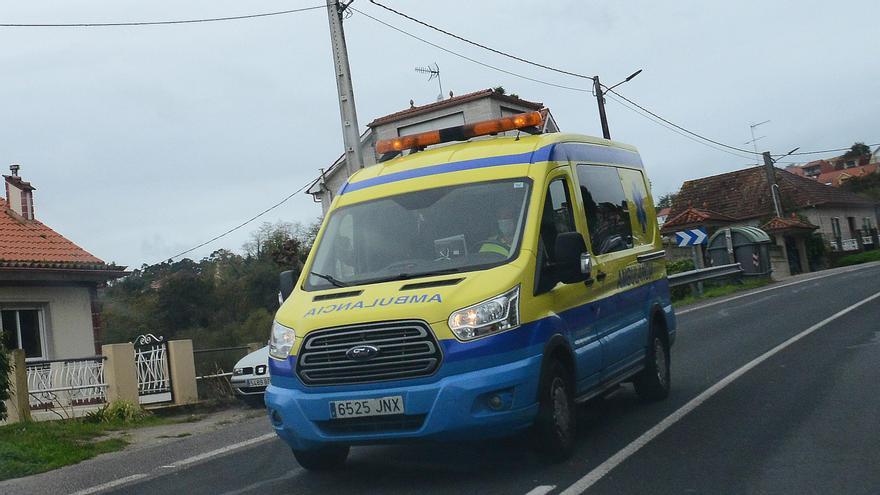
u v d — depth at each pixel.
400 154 8.70
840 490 5.90
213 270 40.31
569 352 7.22
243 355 17.55
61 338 19.47
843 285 24.91
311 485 7.24
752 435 7.63
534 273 6.96
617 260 8.76
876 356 11.24
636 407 9.45
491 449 7.88
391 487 6.85
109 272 20.17
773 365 11.39
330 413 6.59
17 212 21.03
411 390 6.41
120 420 13.66
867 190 77.31
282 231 44.34
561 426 7.10
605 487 6.30
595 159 8.97
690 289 28.19
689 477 6.44
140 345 15.72
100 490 8.10
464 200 7.54
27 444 10.72
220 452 9.55
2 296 18.33
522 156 7.77
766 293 25.17
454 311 6.47
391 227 7.58
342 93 18.75
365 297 6.80
